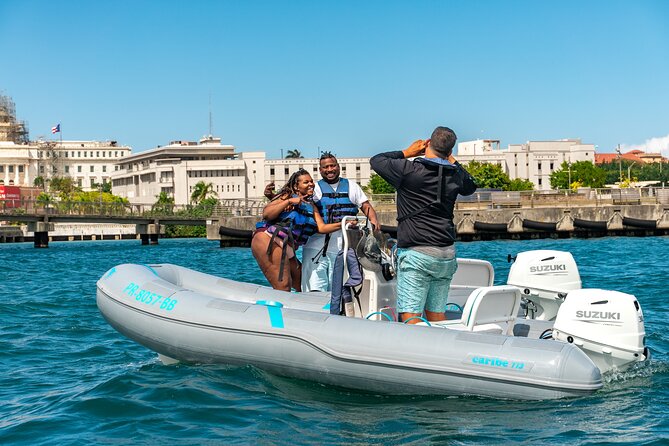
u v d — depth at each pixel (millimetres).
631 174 165625
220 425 5426
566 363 5480
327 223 7961
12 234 93375
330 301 6984
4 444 5246
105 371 7605
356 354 5938
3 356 8555
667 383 6094
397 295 6387
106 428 5480
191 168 128125
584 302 6145
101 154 179000
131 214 57312
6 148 171625
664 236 44375
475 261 7398
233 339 6527
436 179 6074
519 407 5523
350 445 4945
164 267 8133
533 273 7469
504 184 106250
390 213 43062
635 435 4926
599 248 31578
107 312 7469
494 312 6301
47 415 5859
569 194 47906
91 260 33344
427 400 5801
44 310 12781
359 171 125750
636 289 14023
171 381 6547
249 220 45719
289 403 5875
